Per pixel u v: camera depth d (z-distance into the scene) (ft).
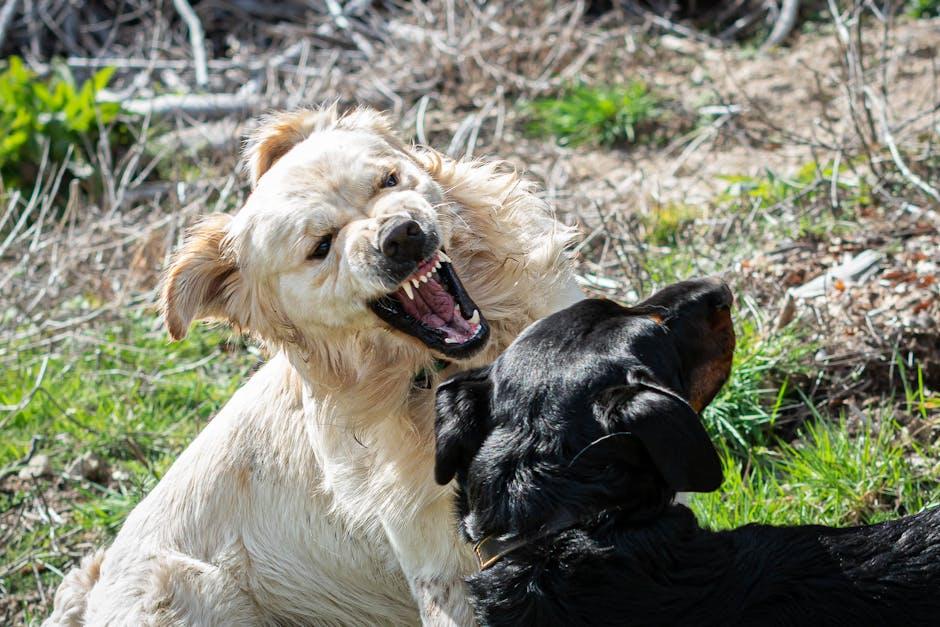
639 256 25.64
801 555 12.89
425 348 15.49
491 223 16.17
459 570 15.57
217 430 17.95
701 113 35.50
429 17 42.98
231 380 26.86
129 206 36.06
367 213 15.11
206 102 40.50
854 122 27.12
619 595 12.32
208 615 17.08
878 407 20.99
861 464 19.13
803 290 23.66
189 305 15.93
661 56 39.88
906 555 12.76
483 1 42.86
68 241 31.09
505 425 13.01
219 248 16.05
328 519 17.04
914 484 19.06
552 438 12.63
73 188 32.17
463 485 13.39
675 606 12.35
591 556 12.35
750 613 12.49
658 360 12.77
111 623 17.19
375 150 15.72
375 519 16.44
